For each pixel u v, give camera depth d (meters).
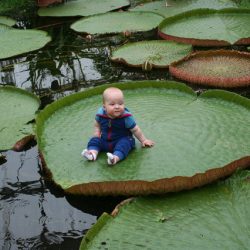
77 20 6.06
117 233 2.69
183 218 2.76
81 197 3.04
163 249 2.58
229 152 3.20
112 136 3.24
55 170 3.17
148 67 4.62
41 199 3.04
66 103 3.83
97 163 3.19
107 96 3.19
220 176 3.00
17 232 2.80
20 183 3.19
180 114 3.65
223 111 3.66
